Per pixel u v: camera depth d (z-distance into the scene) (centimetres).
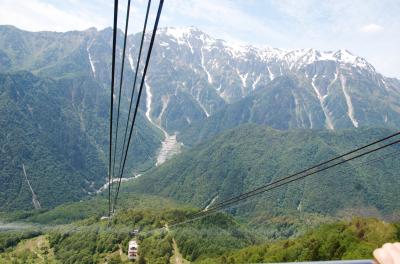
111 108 1695
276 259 13600
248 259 14962
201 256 17462
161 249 18025
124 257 18462
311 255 12812
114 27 942
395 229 12194
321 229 14112
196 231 19938
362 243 12025
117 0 718
